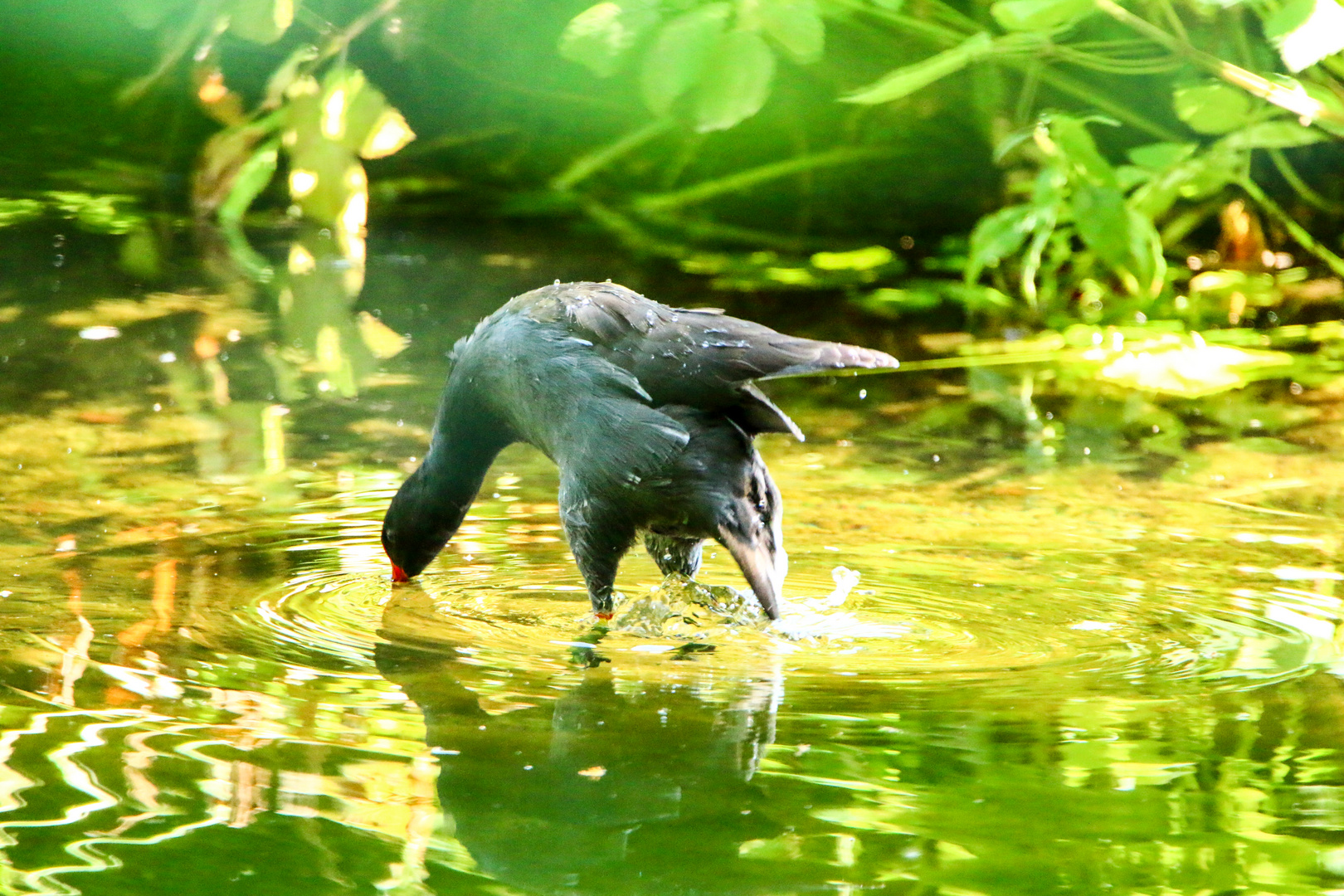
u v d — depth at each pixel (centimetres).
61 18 2197
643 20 1381
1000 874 518
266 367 1358
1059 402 1320
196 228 1919
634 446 791
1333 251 1889
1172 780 596
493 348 845
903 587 862
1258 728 650
